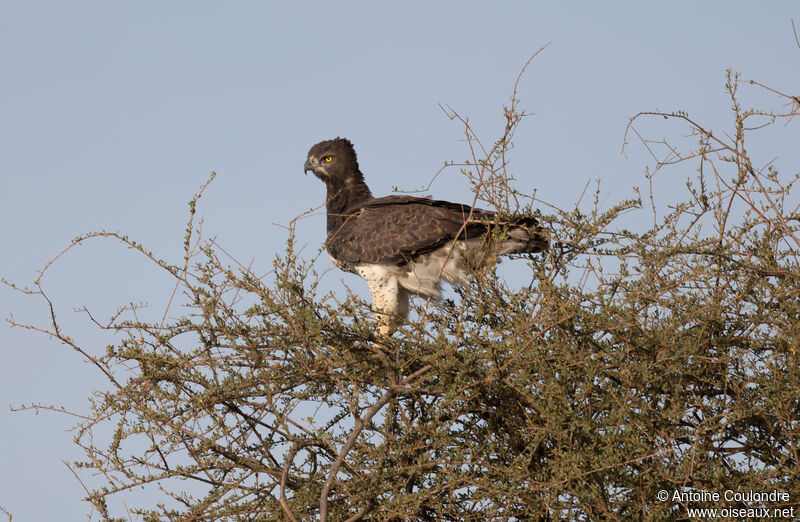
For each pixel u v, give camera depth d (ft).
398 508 29.84
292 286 34.14
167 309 33.17
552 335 33.22
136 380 32.65
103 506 32.55
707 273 32.63
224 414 33.65
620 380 32.42
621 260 33.19
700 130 33.81
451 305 37.06
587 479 29.04
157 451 33.01
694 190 34.35
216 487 34.14
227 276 33.73
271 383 33.78
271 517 32.24
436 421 32.17
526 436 31.91
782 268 32.35
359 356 35.76
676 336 31.50
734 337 32.07
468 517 30.37
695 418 32.86
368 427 33.45
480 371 32.27
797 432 30.01
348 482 31.71
